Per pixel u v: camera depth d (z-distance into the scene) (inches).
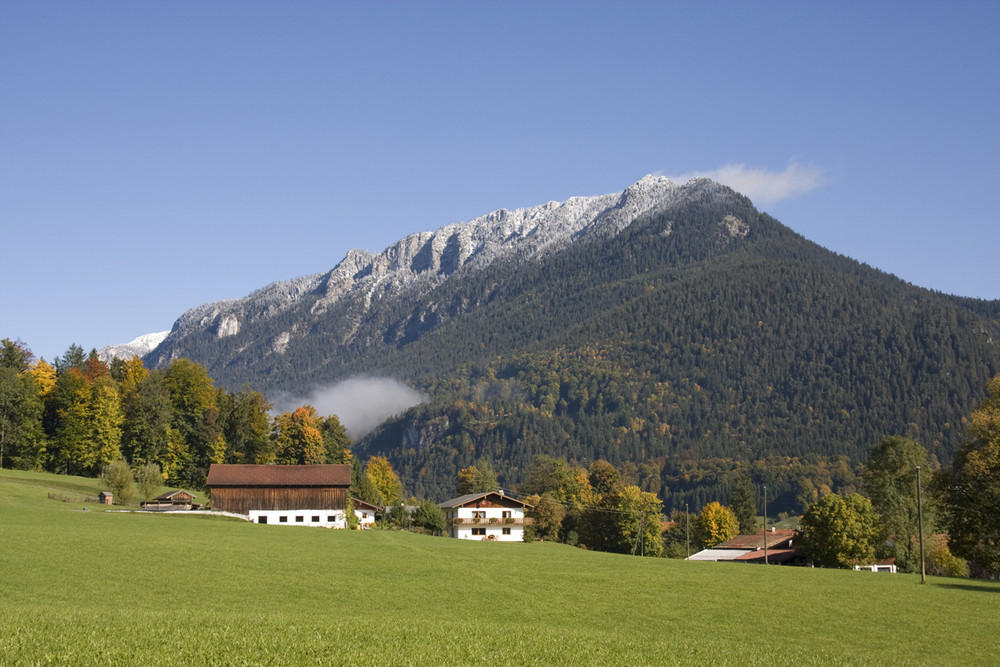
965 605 2272.4
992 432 3120.1
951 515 3329.2
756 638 1704.0
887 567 4185.5
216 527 3494.1
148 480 4704.7
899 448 4185.5
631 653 1250.6
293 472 4753.9
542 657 1150.3
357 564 2566.4
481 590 2203.5
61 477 5108.3
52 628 1109.7
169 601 1775.3
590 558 3314.5
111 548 2488.9
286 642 1111.0
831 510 4254.4
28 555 2242.9
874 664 1382.9
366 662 1028.5
